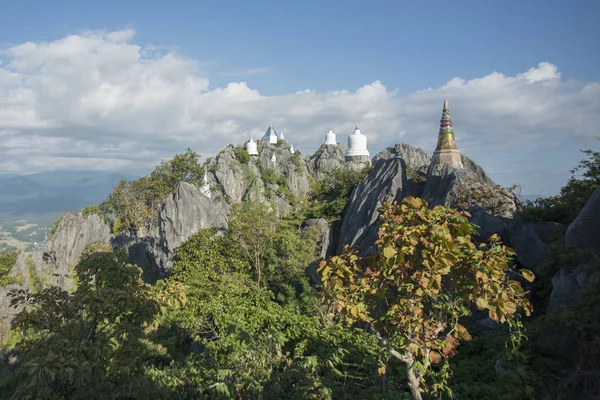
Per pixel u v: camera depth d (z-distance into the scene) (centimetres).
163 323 2664
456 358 1417
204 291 2566
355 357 1473
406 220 860
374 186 4259
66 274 5478
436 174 3988
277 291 3353
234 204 7588
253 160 10419
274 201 9062
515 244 2186
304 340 1716
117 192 8175
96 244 5888
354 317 919
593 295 1012
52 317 1065
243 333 1695
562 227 2086
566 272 1352
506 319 865
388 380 1179
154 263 4919
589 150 2336
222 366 1570
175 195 4353
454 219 843
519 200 3572
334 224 4531
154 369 1600
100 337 995
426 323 860
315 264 3534
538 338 1127
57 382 980
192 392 1431
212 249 3278
